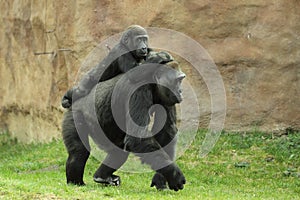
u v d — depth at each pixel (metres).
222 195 12.20
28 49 22.69
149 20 18.42
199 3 18.34
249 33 18.27
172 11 18.36
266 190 13.68
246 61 18.25
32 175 14.91
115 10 18.77
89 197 10.77
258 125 18.23
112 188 12.00
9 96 24.62
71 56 19.67
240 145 17.14
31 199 10.62
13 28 23.61
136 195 11.16
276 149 16.84
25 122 23.84
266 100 18.23
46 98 21.52
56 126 20.97
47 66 21.30
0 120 25.58
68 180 12.30
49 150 18.47
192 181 14.54
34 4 21.86
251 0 18.23
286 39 18.20
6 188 11.29
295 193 13.58
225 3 18.30
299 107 18.17
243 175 15.31
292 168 15.68
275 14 18.20
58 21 20.17
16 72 23.84
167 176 10.78
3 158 20.45
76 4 19.36
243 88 18.28
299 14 18.20
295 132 18.11
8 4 24.03
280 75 18.22
